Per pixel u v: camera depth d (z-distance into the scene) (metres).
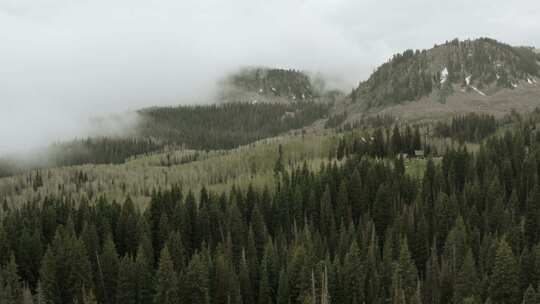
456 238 88.94
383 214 110.00
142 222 110.19
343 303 79.88
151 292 89.00
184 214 114.19
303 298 79.19
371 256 85.19
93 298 80.38
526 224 99.12
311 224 109.75
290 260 89.44
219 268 84.25
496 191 109.25
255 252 100.19
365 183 123.56
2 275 91.50
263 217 120.50
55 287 91.00
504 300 74.19
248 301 86.12
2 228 109.50
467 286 76.94
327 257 83.06
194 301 82.19
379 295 79.69
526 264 78.38
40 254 103.81
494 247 83.06
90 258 103.06
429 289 82.19
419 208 106.88
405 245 81.75
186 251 104.94
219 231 114.56
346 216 114.94
